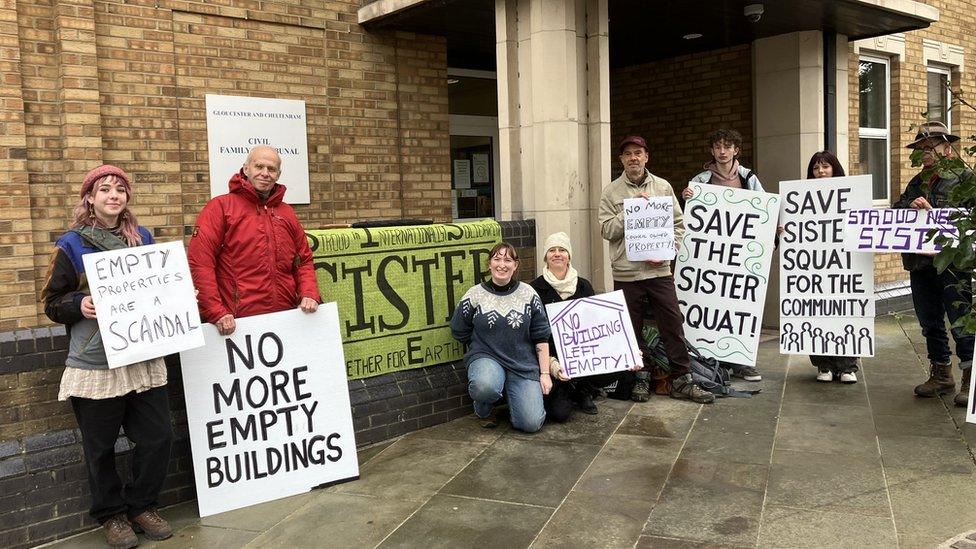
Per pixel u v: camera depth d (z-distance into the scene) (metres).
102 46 5.68
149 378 3.47
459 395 5.26
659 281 5.43
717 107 8.68
